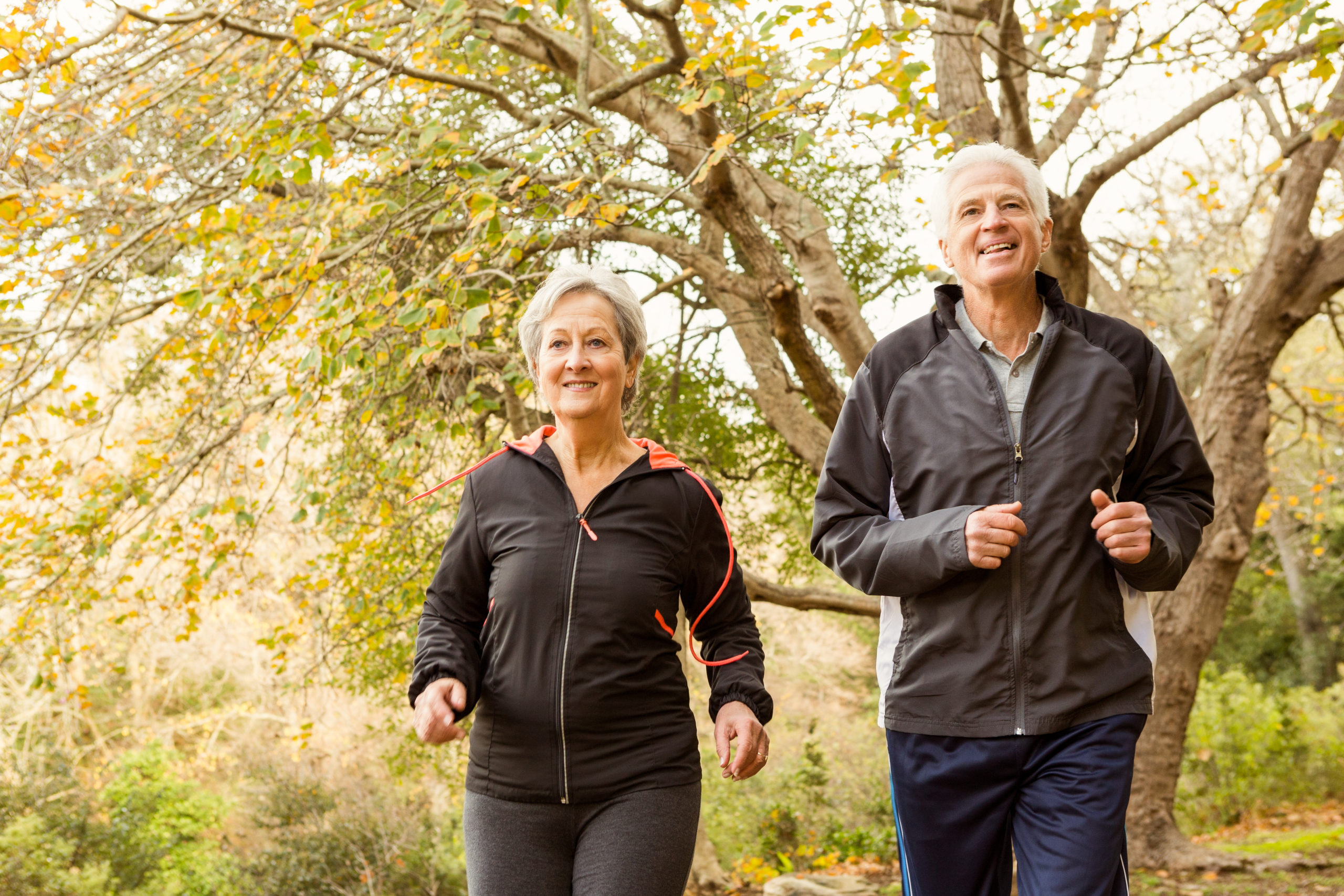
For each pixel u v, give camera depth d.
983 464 1.85
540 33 5.08
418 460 5.61
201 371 5.54
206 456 5.50
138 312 5.52
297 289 4.36
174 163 4.37
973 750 1.84
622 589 1.79
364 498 6.45
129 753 13.66
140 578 10.55
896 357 2.02
